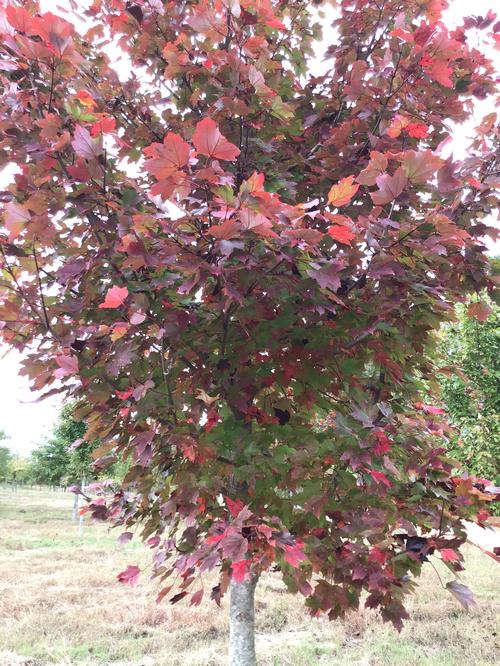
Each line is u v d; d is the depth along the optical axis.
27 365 1.99
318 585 2.06
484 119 2.19
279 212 1.43
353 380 2.11
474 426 6.77
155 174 1.38
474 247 1.94
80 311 1.88
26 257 1.94
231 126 2.23
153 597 6.88
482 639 5.11
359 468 1.86
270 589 7.24
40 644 4.98
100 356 1.95
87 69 2.16
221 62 1.95
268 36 2.56
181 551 2.07
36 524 17.12
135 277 1.90
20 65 1.81
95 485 2.76
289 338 2.03
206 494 1.93
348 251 1.83
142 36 2.28
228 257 1.62
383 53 2.59
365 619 5.68
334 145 2.26
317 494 1.95
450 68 2.28
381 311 1.87
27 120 1.88
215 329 1.95
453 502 1.93
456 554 1.73
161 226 1.68
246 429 2.02
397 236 1.76
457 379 6.90
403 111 2.27
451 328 7.29
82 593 6.96
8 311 1.88
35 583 7.67
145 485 2.16
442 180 1.77
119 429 2.08
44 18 1.65
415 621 5.78
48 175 1.82
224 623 5.71
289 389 2.32
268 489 2.04
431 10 2.48
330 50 2.66
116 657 4.72
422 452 2.24
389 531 1.89
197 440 1.80
